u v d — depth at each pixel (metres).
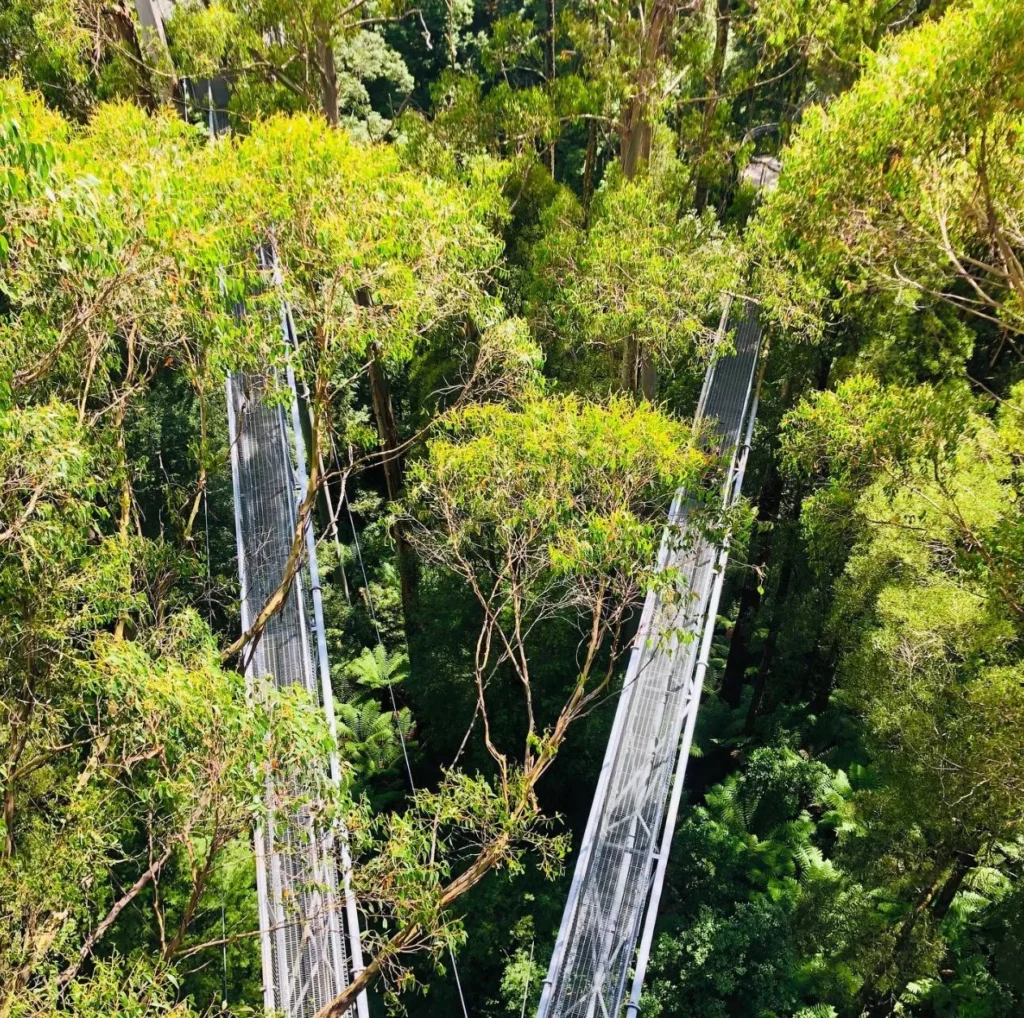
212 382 12.94
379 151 12.68
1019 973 13.98
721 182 22.80
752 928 14.79
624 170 19.58
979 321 18.78
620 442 11.33
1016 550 10.43
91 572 9.52
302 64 18.91
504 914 16.05
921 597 13.13
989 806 11.75
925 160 10.52
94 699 9.70
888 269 12.66
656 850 12.80
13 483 7.96
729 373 19.98
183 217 8.55
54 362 9.73
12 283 8.85
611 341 17.33
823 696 21.70
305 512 12.64
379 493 26.53
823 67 18.88
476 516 12.15
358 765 19.20
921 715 12.66
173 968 8.38
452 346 20.77
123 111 12.32
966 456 12.47
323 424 12.70
